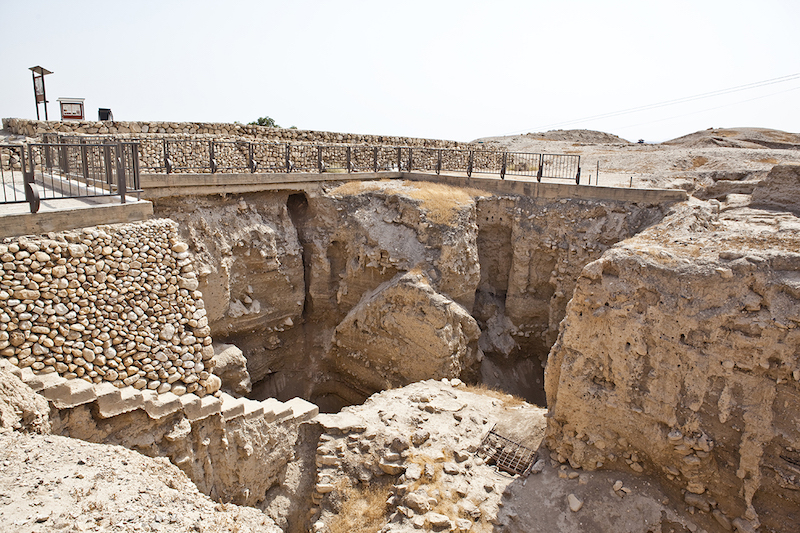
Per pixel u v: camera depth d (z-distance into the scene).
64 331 7.25
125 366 7.86
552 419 9.65
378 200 16.42
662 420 8.38
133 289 8.05
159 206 12.85
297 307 16.06
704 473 8.06
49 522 4.88
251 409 9.41
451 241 14.78
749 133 42.75
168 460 7.58
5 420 6.02
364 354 15.23
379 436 9.81
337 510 9.16
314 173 16.52
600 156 29.20
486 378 15.48
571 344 9.33
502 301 17.44
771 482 7.50
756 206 12.81
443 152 21.81
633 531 8.10
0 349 6.72
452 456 9.61
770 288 7.63
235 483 9.06
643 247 9.50
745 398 7.68
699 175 19.44
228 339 14.24
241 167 16.33
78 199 9.20
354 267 15.87
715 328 7.95
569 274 15.38
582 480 8.97
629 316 8.77
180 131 16.88
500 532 8.17
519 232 16.31
